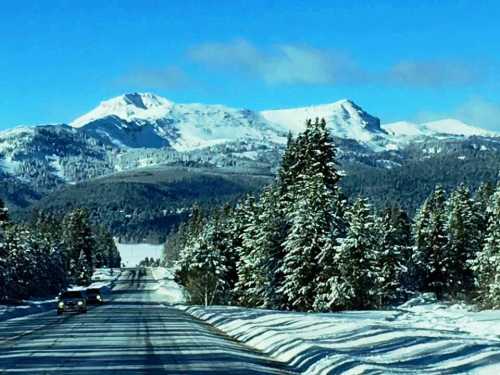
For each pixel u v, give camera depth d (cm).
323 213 4753
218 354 1806
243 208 7500
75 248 12912
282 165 5700
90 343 2138
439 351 1606
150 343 2145
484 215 7444
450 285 7106
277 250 5347
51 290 9738
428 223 7588
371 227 4819
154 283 15662
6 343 2134
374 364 1418
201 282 7206
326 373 1412
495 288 5222
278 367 1578
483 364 1361
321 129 5112
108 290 12275
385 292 5803
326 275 4666
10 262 7412
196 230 11581
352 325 2422
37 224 14138
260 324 2753
